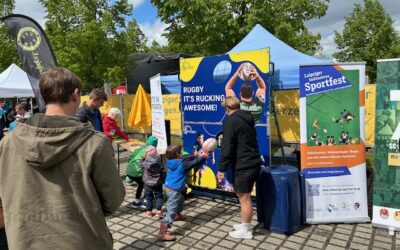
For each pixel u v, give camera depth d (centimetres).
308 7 1491
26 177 164
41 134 160
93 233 171
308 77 463
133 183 710
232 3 1413
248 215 430
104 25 1475
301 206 465
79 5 1516
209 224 482
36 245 162
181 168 446
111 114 640
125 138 662
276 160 761
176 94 1220
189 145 592
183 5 1362
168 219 440
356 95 466
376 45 2255
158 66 1708
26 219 163
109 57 1524
